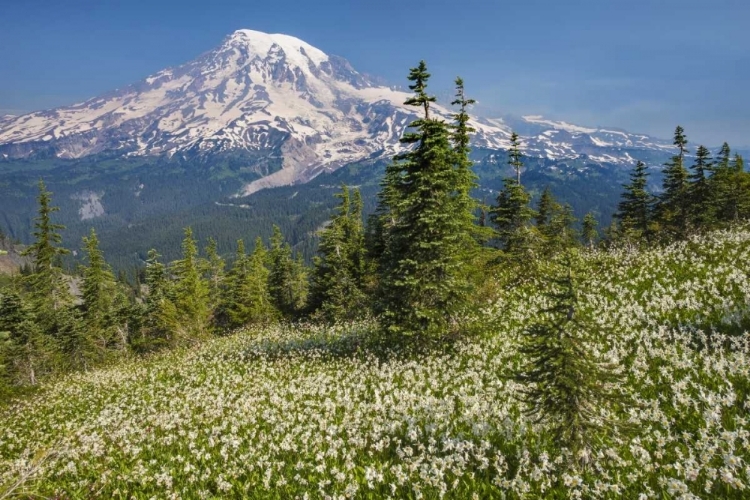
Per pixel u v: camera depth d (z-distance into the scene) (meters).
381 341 22.33
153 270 56.25
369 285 37.97
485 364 16.39
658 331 15.84
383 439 10.96
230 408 16.77
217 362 26.50
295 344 27.08
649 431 9.38
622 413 10.44
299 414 14.19
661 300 18.11
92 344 47.53
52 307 46.38
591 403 7.62
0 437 19.66
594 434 7.97
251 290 48.00
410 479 8.97
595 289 21.89
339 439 10.97
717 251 22.44
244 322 47.59
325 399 15.52
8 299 37.66
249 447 12.22
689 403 10.52
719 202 38.94
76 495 11.23
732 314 15.11
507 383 13.32
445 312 18.77
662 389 11.70
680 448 8.45
